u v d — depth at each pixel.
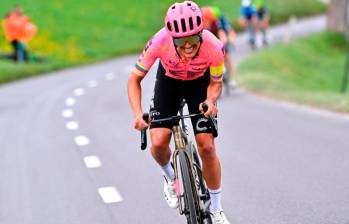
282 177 17.70
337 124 25.92
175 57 11.81
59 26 94.06
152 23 102.38
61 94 43.66
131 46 88.50
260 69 55.03
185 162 11.62
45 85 51.41
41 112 35.00
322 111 30.08
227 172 18.78
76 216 15.35
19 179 19.56
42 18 96.94
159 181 18.28
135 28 98.88
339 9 81.44
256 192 16.33
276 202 15.30
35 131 28.59
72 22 97.31
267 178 17.70
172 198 13.16
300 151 21.03
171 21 11.00
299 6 116.75
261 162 19.80
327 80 59.50
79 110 35.03
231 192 16.48
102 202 16.39
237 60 61.28
